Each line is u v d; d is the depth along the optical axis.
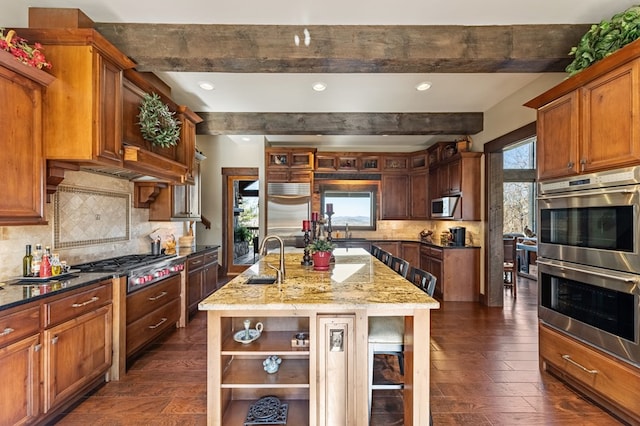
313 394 1.82
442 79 3.51
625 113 1.96
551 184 2.59
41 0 2.24
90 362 2.29
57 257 2.40
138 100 3.00
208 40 2.54
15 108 1.93
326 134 4.80
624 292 1.98
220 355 1.82
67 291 2.05
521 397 2.37
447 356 3.04
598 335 2.17
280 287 2.10
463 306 4.66
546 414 2.17
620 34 2.09
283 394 2.18
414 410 1.81
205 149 6.81
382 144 6.57
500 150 4.43
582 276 2.28
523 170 7.91
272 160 5.92
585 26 2.56
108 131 2.40
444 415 2.16
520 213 8.35
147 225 4.02
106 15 2.42
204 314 4.29
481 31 2.57
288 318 2.23
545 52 2.57
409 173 6.52
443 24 2.55
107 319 2.49
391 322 2.15
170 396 2.36
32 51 2.00
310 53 2.56
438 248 5.18
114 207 3.41
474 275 4.97
